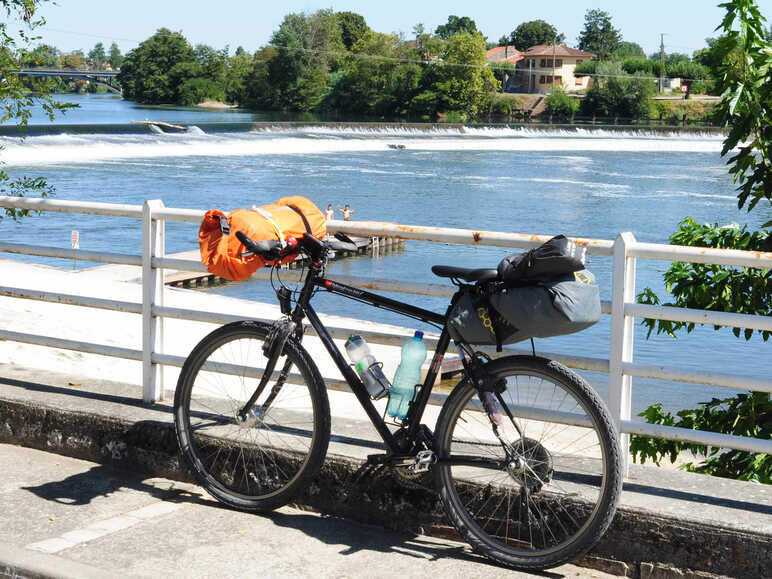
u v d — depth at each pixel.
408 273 31.12
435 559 3.46
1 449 4.61
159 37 183.00
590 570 3.38
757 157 6.03
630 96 136.12
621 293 3.53
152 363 4.59
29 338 4.97
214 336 3.96
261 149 74.50
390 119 142.88
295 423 4.13
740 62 5.45
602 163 76.12
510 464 3.33
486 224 40.81
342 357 3.71
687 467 6.35
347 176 58.66
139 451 4.31
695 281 6.37
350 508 3.84
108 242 33.75
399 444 3.55
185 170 58.12
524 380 3.40
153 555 3.42
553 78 150.00
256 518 3.84
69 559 3.33
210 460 4.09
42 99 6.30
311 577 3.27
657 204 49.03
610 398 3.59
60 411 4.52
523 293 3.12
